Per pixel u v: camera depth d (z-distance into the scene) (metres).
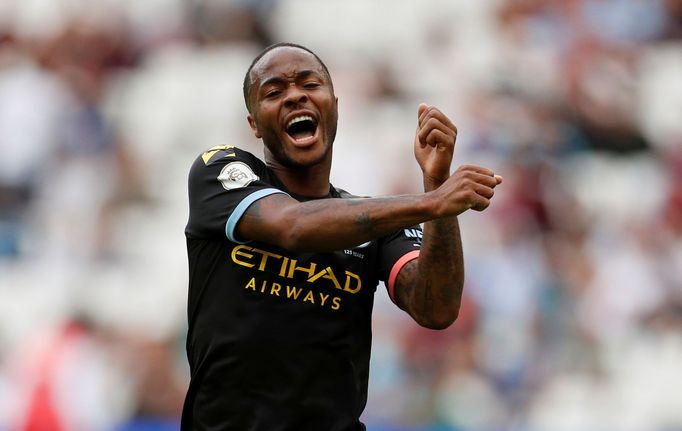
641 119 40.91
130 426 31.75
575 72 41.19
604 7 44.25
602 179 38.41
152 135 41.75
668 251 36.28
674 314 34.81
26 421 32.12
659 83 42.19
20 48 44.53
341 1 46.19
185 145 41.28
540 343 32.97
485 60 42.06
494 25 43.91
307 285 13.12
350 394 13.23
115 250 38.09
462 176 11.54
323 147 13.48
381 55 43.81
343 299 13.29
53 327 34.09
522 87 40.81
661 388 32.66
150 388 32.69
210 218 12.91
